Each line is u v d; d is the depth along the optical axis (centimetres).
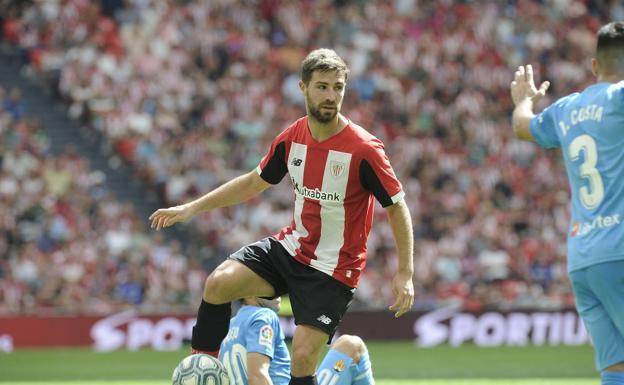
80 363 5484
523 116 2238
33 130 7725
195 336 2242
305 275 2222
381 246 7550
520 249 7938
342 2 9756
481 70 9550
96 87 8300
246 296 2241
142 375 4988
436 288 7488
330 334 2208
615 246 1964
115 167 7994
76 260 6838
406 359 5716
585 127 2050
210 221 7606
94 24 8688
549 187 8638
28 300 6538
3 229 6894
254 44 9100
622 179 1986
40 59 8444
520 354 6006
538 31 10081
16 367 5300
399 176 8369
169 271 6975
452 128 8962
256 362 2416
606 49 2086
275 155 2280
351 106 8825
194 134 8125
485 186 8525
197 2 9206
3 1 8625
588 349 6291
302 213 2236
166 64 8606
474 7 10038
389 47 9481
